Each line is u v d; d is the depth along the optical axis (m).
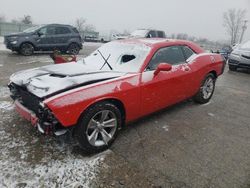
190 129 4.34
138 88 3.70
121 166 3.14
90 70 3.80
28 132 3.78
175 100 4.62
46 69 3.86
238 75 10.37
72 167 3.05
